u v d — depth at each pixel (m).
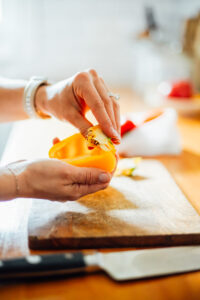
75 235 0.46
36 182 0.47
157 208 0.54
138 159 0.71
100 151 0.52
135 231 0.48
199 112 1.09
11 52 1.55
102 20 1.61
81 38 1.63
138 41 1.38
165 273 0.41
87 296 0.39
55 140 0.59
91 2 1.58
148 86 1.28
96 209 0.53
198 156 0.80
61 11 1.58
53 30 1.60
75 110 0.59
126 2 1.58
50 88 0.64
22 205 0.56
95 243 0.46
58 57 1.64
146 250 0.46
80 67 1.67
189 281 0.41
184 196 0.58
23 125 1.03
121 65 1.67
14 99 0.71
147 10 1.35
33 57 1.62
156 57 1.26
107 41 1.64
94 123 0.90
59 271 0.40
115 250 0.47
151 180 0.64
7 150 0.81
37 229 0.47
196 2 1.43
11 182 0.46
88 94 0.54
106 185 0.51
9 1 1.50
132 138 0.78
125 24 1.62
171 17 1.62
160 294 0.39
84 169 0.49
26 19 1.55
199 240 0.48
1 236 0.48
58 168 0.47
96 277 0.41
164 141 0.79
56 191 0.48
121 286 0.40
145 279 0.41
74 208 0.53
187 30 1.18
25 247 0.46
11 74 1.52
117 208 0.54
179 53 1.21
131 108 1.16
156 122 0.81
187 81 1.11
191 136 0.92
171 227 0.49
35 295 0.38
